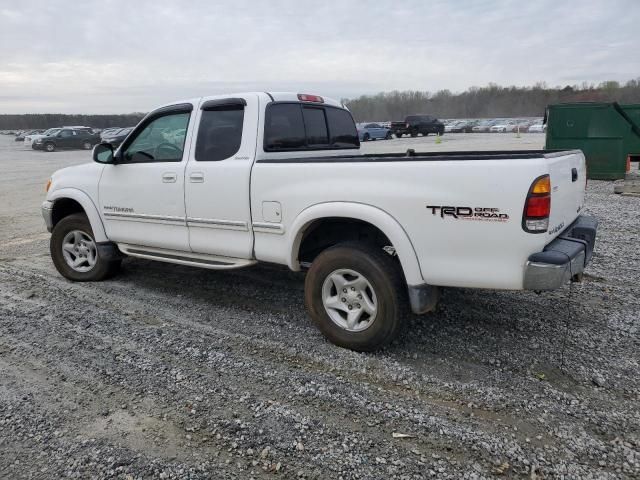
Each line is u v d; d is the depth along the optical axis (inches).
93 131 1443.2
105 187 205.0
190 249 185.0
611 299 187.0
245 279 221.5
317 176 149.4
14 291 212.8
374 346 147.5
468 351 150.3
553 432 111.9
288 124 180.1
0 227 362.9
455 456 105.0
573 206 150.7
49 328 172.9
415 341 157.5
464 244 129.6
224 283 217.0
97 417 120.6
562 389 128.8
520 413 119.1
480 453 105.7
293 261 159.5
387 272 141.7
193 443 110.4
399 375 137.3
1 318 182.5
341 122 212.1
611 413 118.3
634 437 109.7
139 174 192.5
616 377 133.6
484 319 172.2
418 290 138.0
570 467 101.0
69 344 160.1
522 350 149.9
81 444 110.6
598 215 338.6
